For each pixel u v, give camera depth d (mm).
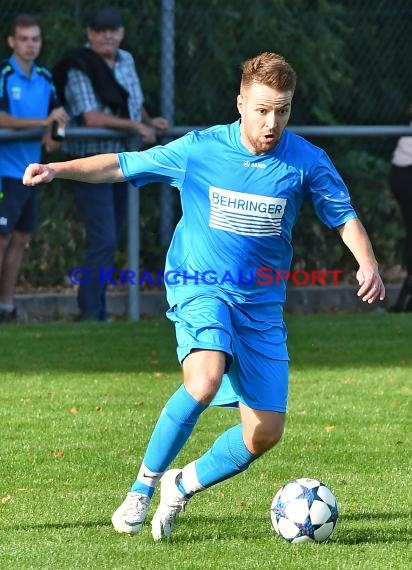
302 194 15578
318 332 32562
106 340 30781
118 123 33000
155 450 14742
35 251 36188
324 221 15758
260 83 14641
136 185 15828
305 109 38500
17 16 32688
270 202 15297
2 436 20719
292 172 15367
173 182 15758
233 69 37406
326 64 38219
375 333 32531
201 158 15445
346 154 38500
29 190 32812
